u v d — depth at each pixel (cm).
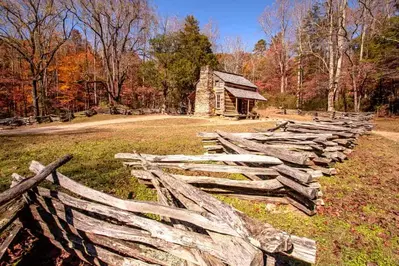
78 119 1953
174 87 2555
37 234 295
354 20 2253
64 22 2331
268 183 369
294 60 3609
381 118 2216
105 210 236
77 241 255
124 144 773
